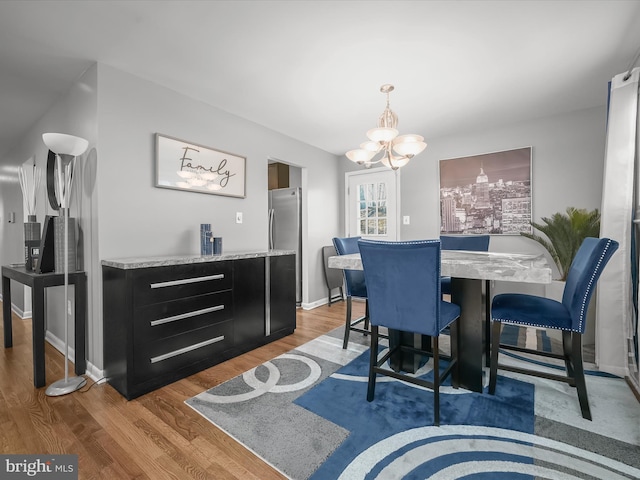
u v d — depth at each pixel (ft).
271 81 7.85
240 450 4.49
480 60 6.98
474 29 5.90
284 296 9.62
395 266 5.27
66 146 6.17
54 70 7.22
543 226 9.86
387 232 13.91
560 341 8.80
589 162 9.71
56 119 8.79
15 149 12.66
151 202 7.73
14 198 12.76
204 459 4.32
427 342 7.78
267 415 5.35
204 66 7.13
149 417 5.32
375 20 5.65
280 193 14.08
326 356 7.97
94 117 6.84
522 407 5.50
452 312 5.71
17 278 7.45
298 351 8.35
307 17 5.56
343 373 6.96
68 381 6.48
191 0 5.13
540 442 4.56
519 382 6.46
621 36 6.10
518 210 10.84
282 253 9.55
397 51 6.61
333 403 5.72
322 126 11.17
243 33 5.98
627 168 6.63
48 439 4.74
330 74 7.54
